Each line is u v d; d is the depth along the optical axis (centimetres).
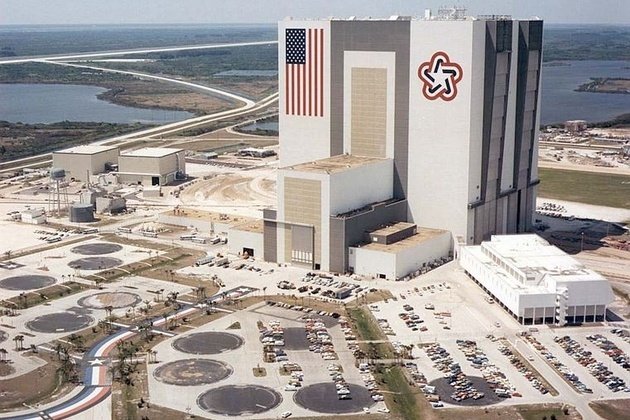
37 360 15512
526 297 17175
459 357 15600
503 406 13588
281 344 16175
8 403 13725
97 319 17650
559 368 15062
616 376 14700
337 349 16000
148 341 16412
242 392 14125
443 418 13175
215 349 15988
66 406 13650
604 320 17512
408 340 16425
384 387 14338
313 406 13612
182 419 13175
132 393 14112
